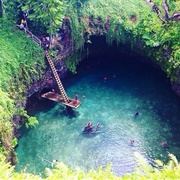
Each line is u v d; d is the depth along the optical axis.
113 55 37.50
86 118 29.95
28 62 29.77
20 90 28.53
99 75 35.47
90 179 11.33
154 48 33.31
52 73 32.41
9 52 28.66
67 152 26.80
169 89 33.06
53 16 29.81
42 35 32.41
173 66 30.69
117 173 24.84
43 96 31.61
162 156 26.14
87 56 37.16
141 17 33.97
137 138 27.89
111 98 32.31
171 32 31.56
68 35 33.66
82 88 33.72
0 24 30.52
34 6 30.14
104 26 34.88
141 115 30.20
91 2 34.97
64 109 30.95
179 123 29.17
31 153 26.78
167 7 32.44
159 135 28.09
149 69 35.81
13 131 26.91
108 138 27.92
